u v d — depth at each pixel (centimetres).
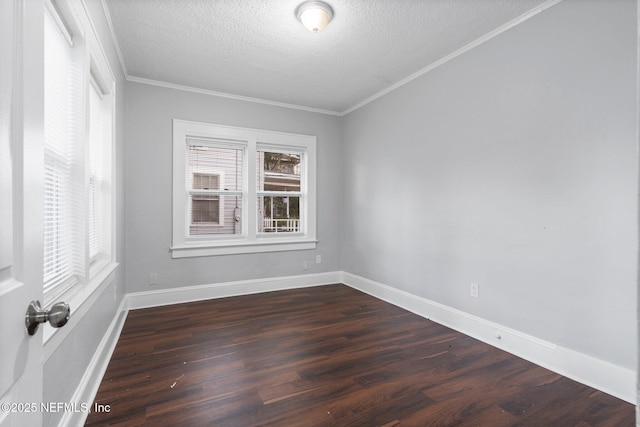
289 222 418
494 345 236
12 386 61
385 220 355
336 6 209
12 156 61
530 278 214
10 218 61
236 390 178
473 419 155
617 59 172
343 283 434
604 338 178
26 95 66
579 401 169
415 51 268
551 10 201
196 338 248
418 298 308
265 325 277
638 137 50
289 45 259
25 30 65
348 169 424
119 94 271
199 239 363
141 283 325
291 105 402
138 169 322
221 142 369
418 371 199
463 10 213
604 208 177
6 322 58
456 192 268
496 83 235
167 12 217
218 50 268
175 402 166
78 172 158
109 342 219
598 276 180
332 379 190
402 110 328
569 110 192
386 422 152
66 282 153
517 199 221
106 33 215
